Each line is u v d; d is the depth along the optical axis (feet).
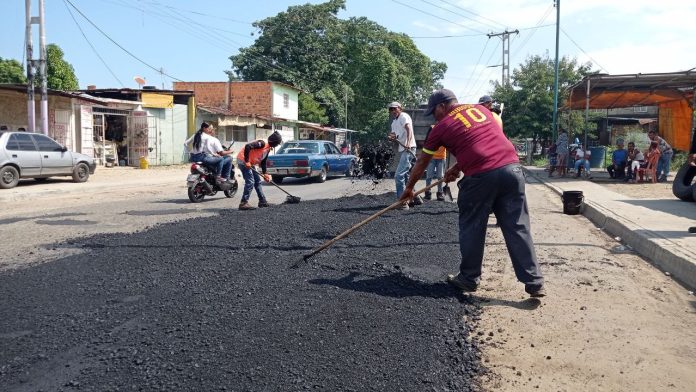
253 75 154.71
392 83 167.84
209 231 23.45
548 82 113.80
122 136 82.58
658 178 58.90
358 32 169.68
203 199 40.29
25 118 68.64
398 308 14.14
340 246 20.85
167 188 52.19
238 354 11.24
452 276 16.61
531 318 14.07
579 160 66.39
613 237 25.67
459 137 15.30
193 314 13.37
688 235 22.38
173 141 89.71
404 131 31.19
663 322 13.91
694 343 12.59
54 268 17.52
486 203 15.37
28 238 24.14
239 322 12.89
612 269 19.16
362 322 13.10
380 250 20.43
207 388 9.95
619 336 12.95
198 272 16.97
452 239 22.84
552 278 17.85
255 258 18.75
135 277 16.43
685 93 68.08
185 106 91.45
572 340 12.70
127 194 45.85
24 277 16.52
